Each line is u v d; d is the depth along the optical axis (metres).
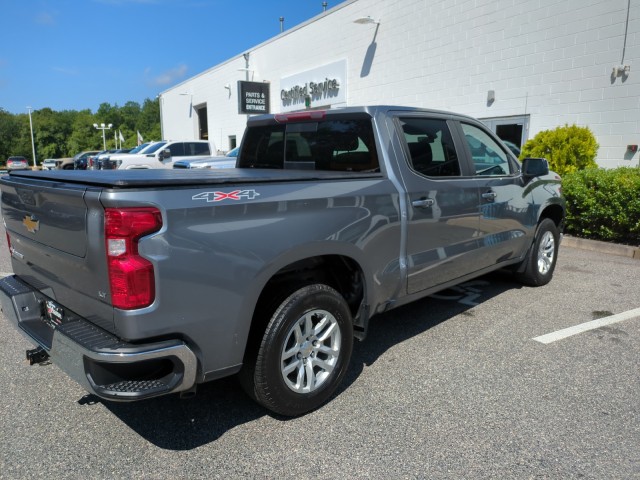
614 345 4.06
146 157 18.11
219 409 3.15
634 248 7.26
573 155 8.84
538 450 2.69
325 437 2.84
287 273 3.13
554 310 4.91
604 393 3.29
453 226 4.05
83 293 2.54
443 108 12.49
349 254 3.15
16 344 4.16
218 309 2.54
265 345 2.79
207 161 13.46
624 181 7.37
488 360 3.80
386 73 14.20
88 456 2.67
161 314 2.35
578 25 9.44
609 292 5.49
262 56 20.92
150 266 2.30
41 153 100.38
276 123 4.45
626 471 2.52
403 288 3.68
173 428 2.94
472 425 2.94
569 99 9.74
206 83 27.36
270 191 2.74
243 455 2.68
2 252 8.02
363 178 3.32
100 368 2.38
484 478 2.48
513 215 4.87
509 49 10.71
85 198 2.34
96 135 104.56
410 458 2.64
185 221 2.38
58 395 3.32
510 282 5.89
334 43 16.25
